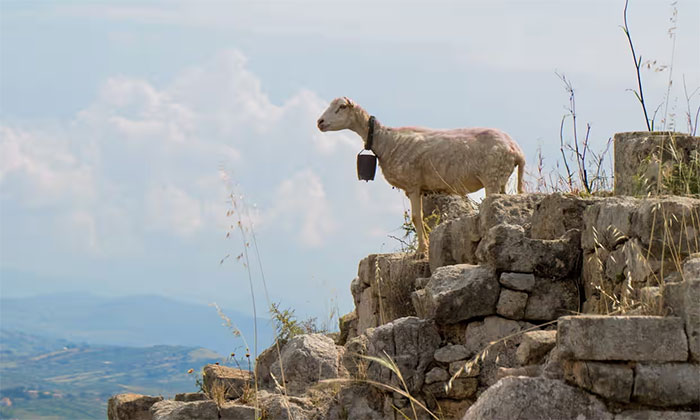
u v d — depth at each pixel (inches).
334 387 414.6
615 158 427.5
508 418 256.8
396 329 391.5
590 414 255.1
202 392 458.6
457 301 382.6
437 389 385.4
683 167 381.4
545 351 304.5
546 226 405.1
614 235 340.5
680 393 247.8
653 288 278.8
